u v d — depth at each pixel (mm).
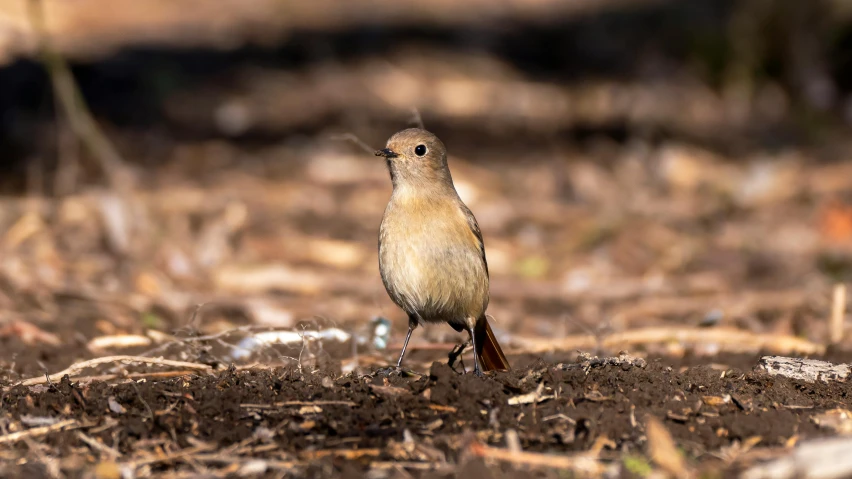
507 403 6602
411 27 30719
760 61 23875
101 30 27250
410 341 9898
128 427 6355
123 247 13289
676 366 8758
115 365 8258
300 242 14281
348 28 30172
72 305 11188
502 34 30500
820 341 10438
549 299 12773
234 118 20922
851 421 6461
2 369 8305
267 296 12195
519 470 5738
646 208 16547
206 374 7672
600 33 29516
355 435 6254
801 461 5531
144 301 11492
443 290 7852
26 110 19344
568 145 20312
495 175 18031
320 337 8555
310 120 21062
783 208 16594
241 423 6445
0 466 6008
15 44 22312
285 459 6031
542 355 9453
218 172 17312
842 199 16469
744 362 9039
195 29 28812
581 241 15008
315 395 6812
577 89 25109
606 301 12695
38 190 15500
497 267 14109
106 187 15680
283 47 27266
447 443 6113
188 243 13750
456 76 25594
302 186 16891
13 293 11320
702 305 12172
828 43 23031
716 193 17469
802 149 20078
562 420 6371
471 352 9234
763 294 12430
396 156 7836
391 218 7930
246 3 32969
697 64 25391
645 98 24031
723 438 6242
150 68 23469
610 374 7148
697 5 28172
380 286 12664
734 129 21797
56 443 6277
